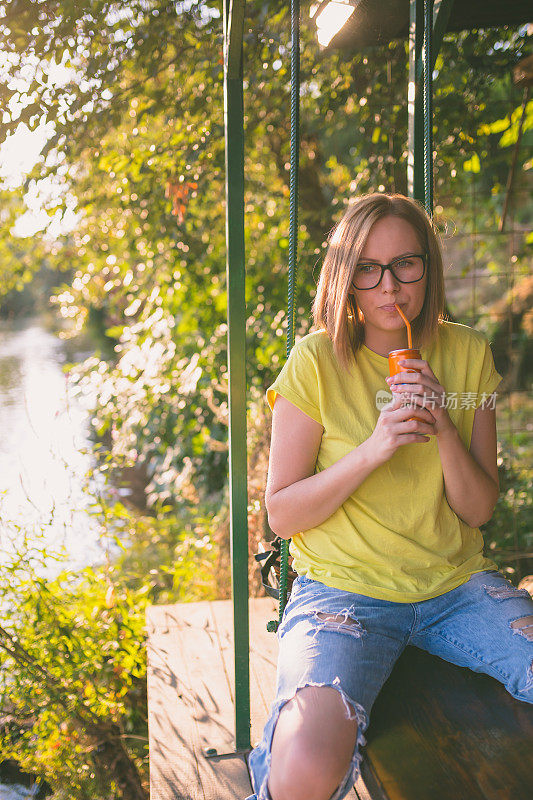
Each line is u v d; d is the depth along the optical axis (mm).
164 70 4469
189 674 2703
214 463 5738
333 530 1847
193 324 5703
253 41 4508
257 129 4965
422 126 2596
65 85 4223
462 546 1911
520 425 5934
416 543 1834
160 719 2408
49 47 4031
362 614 1766
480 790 1464
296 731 1490
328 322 1877
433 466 1854
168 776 2129
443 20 2480
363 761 1591
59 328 27359
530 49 4273
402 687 1810
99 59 4219
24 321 30484
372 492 1831
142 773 3559
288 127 4961
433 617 1843
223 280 5637
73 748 3436
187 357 5750
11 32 3992
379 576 1820
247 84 4727
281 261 5504
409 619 1816
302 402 1834
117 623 3777
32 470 6742
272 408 1898
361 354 1898
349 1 2863
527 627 1760
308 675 1601
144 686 3717
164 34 4328
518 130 4242
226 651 2883
